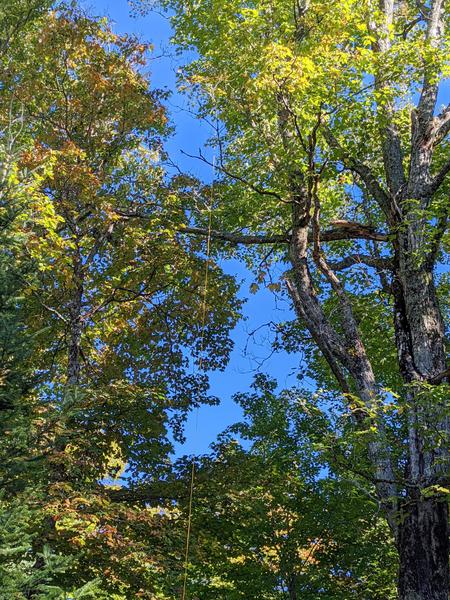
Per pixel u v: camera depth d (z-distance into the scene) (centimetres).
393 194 1376
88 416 1284
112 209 1478
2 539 712
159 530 1177
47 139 1475
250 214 1594
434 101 1431
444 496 988
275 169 1363
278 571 1347
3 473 842
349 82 1245
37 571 728
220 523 1320
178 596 1139
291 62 1168
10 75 1594
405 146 1644
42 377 920
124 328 1587
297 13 1287
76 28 1542
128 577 1155
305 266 1361
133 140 1609
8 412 831
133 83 1562
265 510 1319
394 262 1330
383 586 1401
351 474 1257
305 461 1412
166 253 1544
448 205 1229
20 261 1032
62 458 1095
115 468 1415
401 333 1248
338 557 1374
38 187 1321
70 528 1021
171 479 1355
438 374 1113
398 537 1082
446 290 1606
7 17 1672
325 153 1388
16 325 848
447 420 1048
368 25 1460
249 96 1267
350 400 1201
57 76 1559
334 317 1592
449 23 1617
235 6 1313
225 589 1359
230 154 1505
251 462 1368
